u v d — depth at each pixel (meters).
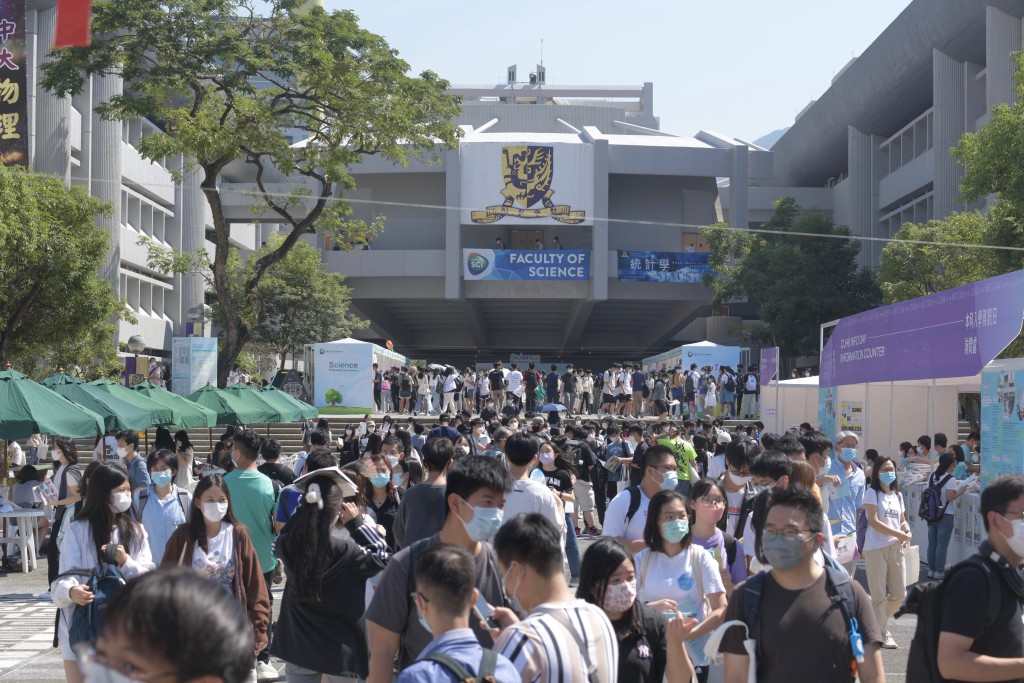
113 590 6.05
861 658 4.11
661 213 64.50
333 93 28.86
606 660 3.82
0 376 15.41
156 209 56.66
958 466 16.17
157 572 1.84
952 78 50.25
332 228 31.64
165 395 21.17
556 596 3.96
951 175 50.19
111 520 6.12
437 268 60.00
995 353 14.01
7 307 25.34
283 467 10.82
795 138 72.69
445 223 62.31
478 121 77.69
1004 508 4.06
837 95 62.59
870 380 19.44
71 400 17.59
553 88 85.38
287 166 28.92
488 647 4.64
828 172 75.12
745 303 65.88
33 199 25.19
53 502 13.16
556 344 76.12
